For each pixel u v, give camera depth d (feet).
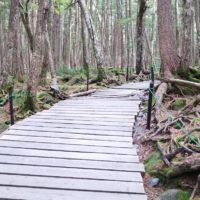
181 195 17.07
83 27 75.05
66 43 114.73
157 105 31.68
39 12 38.83
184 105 33.50
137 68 84.53
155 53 156.97
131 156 21.38
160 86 37.60
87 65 74.18
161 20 43.57
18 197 15.44
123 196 15.90
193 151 19.92
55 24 100.53
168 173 18.53
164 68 42.98
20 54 93.35
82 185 16.89
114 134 26.45
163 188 18.45
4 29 98.48
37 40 39.24
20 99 44.55
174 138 22.39
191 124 25.64
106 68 75.82
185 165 18.10
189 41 42.37
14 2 50.78
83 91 55.01
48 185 16.71
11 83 51.37
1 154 20.90
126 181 17.56
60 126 28.63
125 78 76.23
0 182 16.88
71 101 43.19
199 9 92.89
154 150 23.32
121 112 34.99
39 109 39.91
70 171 18.61
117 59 142.72
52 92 48.29
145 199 15.64
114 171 18.86
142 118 32.73
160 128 25.71
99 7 160.25
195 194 16.96
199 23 91.81
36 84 39.96
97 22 146.20
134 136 27.17
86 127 28.50
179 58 43.04
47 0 38.96
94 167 19.34
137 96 45.85
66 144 23.47
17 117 38.45
